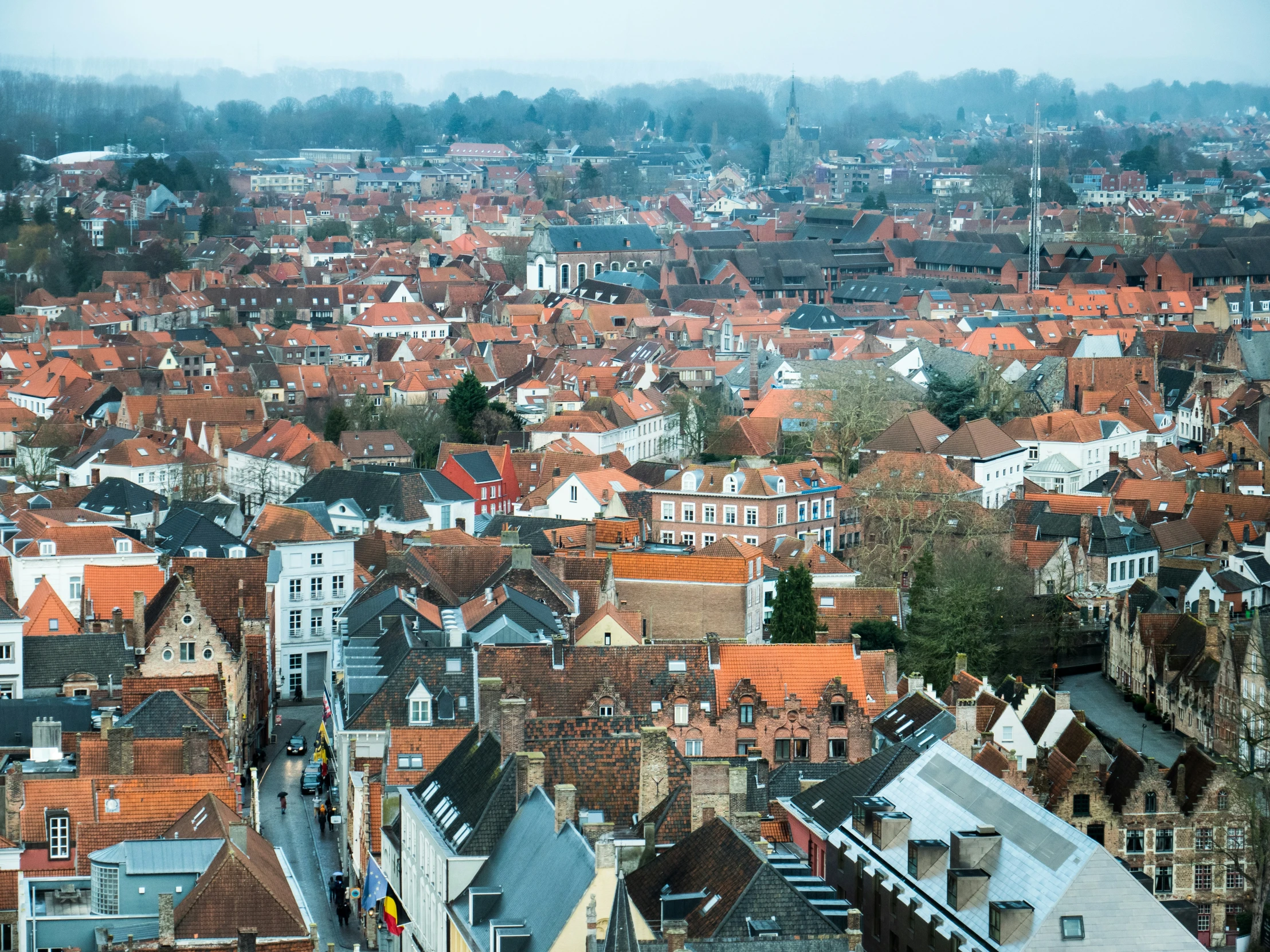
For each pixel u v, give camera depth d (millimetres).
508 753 176625
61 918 163000
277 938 159125
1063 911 149375
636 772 177625
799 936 142375
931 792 170875
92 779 181125
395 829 193625
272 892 161125
